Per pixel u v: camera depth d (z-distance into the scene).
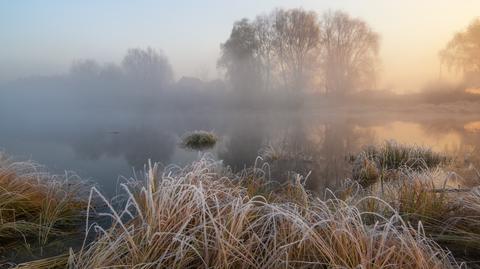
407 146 8.45
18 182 4.13
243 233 2.56
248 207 2.69
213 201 3.06
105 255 2.33
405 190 3.98
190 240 2.46
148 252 2.36
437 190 4.08
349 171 7.40
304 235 2.26
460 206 3.47
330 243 2.36
